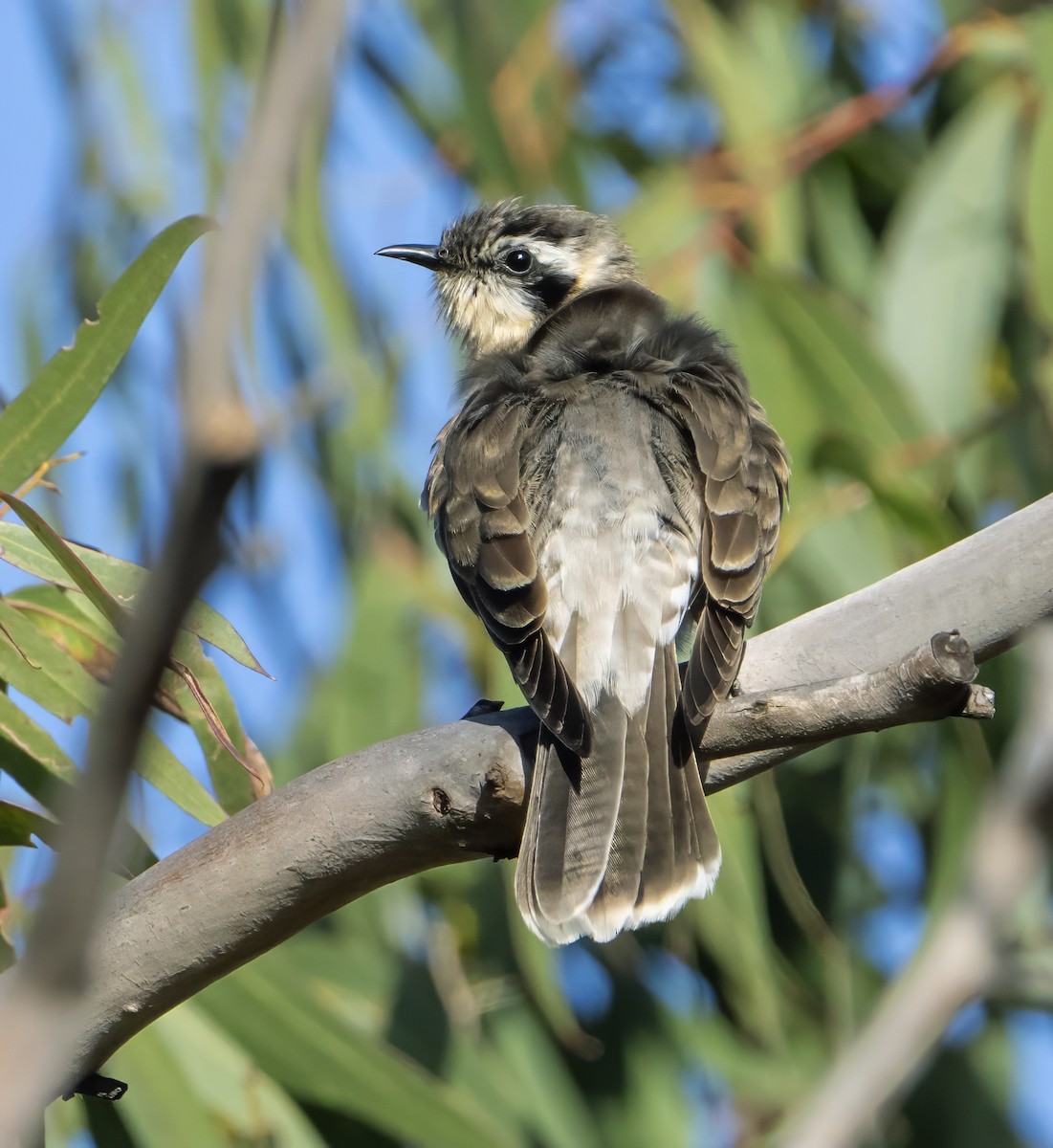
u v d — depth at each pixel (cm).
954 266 1241
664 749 753
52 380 739
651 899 705
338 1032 973
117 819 244
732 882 1082
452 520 827
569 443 862
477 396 930
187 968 642
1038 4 1269
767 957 1103
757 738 644
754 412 954
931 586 711
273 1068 973
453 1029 1157
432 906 1230
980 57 1355
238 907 641
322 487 1305
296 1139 973
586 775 736
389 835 654
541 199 1316
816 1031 1227
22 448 739
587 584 813
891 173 1397
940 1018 548
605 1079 1204
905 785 1320
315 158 1247
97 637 797
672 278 1228
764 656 729
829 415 1177
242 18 1281
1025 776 596
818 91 1438
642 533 826
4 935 802
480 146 1312
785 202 1302
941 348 1230
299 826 646
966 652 596
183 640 701
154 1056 958
